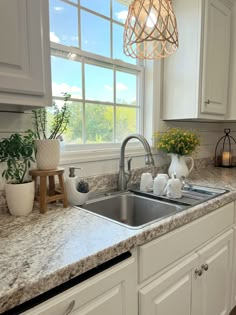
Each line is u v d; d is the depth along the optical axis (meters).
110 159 1.57
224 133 2.58
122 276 0.78
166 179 1.40
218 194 1.35
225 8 1.84
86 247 0.73
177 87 1.80
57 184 1.23
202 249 1.18
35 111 1.18
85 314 0.68
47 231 0.85
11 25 0.79
